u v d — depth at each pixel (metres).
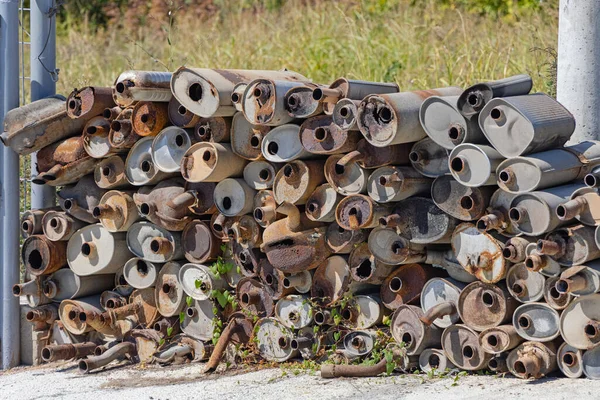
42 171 9.79
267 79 8.42
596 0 9.01
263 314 9.03
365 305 8.62
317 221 8.69
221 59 17.86
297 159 8.57
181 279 9.24
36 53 10.10
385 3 19.02
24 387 8.84
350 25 17.30
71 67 19.42
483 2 18.39
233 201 8.94
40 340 10.06
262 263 8.91
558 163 7.67
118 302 9.66
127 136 9.20
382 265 8.43
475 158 7.70
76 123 9.67
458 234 7.99
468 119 7.78
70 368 9.62
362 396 7.62
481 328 7.97
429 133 7.93
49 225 9.68
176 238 9.24
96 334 9.80
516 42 15.62
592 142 8.21
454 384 7.77
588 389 7.31
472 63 14.67
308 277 8.80
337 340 8.74
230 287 9.24
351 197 8.31
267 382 8.30
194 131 9.08
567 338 7.59
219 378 8.62
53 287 9.80
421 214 8.14
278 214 8.80
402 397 7.48
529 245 7.66
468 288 8.01
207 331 9.26
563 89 9.18
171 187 9.21
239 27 20.27
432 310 8.00
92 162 9.48
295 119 8.62
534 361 7.65
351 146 8.25
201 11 21.70
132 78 8.81
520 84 8.06
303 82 9.07
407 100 7.99
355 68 16.45
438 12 18.31
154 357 9.34
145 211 9.12
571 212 7.31
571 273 7.41
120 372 9.16
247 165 8.92
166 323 9.38
